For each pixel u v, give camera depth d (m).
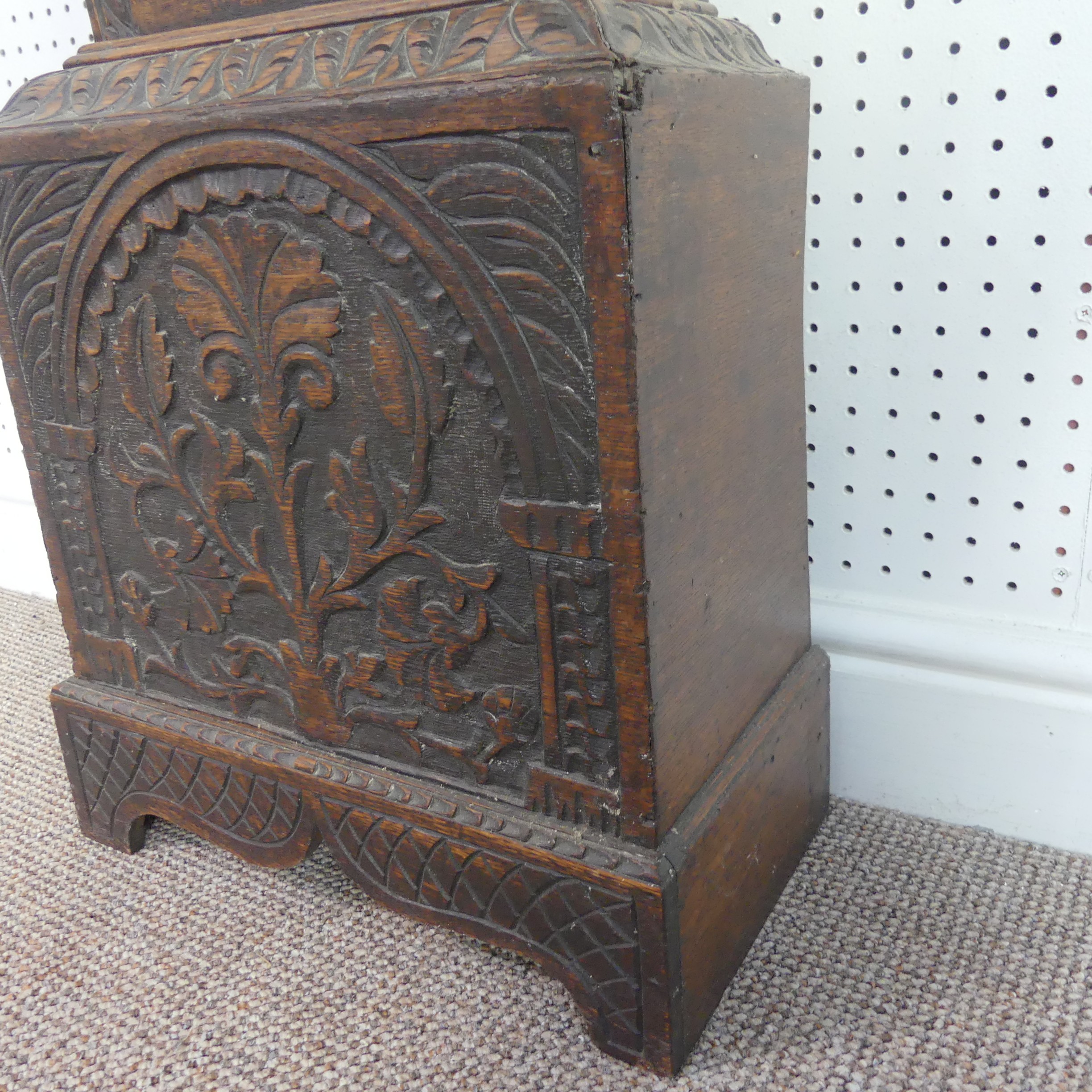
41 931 0.91
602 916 0.72
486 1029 0.79
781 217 0.78
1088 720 0.92
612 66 0.54
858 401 0.96
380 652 0.79
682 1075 0.74
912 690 0.99
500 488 0.68
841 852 0.97
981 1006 0.79
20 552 1.60
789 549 0.90
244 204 0.71
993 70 0.81
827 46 0.87
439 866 0.80
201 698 0.93
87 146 0.75
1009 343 0.88
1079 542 0.91
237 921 0.92
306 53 0.67
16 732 1.24
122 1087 0.75
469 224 0.62
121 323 0.81
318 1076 0.75
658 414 0.63
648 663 0.66
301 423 0.75
